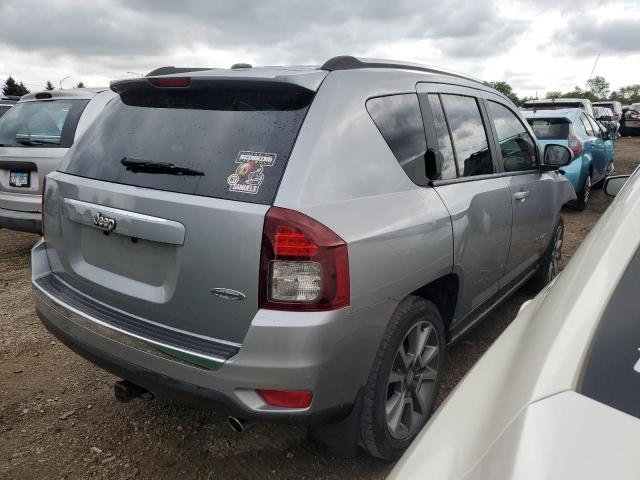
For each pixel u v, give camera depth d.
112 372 2.46
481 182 3.26
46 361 3.75
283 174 2.12
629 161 15.91
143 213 2.29
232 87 2.42
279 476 2.61
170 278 2.26
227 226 2.09
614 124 15.38
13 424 3.03
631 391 1.08
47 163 5.47
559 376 1.13
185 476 2.61
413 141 2.73
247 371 2.06
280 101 2.33
